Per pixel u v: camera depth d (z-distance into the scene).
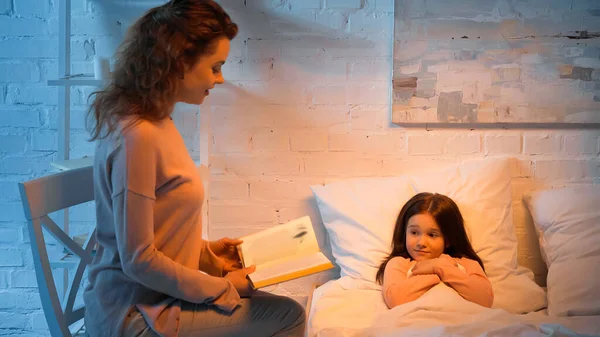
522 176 2.44
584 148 2.40
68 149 2.41
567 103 2.35
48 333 2.66
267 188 2.48
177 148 1.44
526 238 2.48
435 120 2.38
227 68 2.39
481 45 2.31
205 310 1.46
